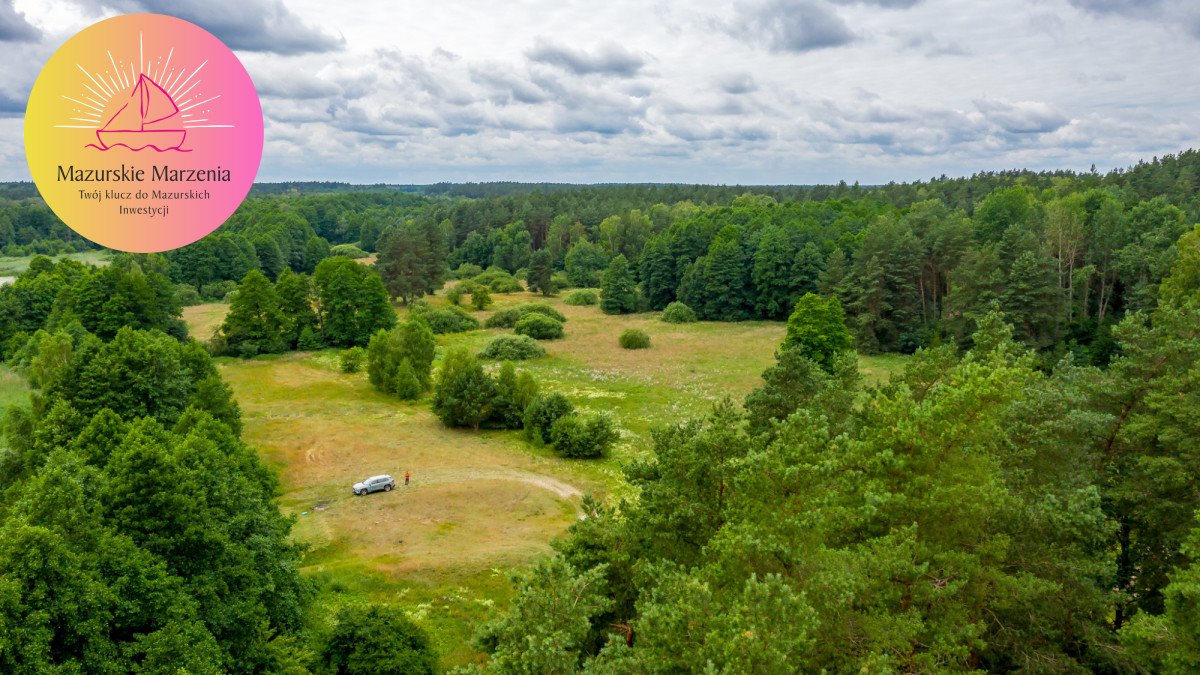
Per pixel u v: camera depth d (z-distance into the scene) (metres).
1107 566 18.12
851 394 29.12
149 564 18.86
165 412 40.22
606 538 21.31
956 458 16.28
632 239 151.50
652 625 13.63
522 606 15.48
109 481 21.33
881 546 15.28
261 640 21.22
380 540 35.59
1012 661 17.89
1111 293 72.75
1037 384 25.61
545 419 51.62
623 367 74.88
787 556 14.10
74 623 15.91
